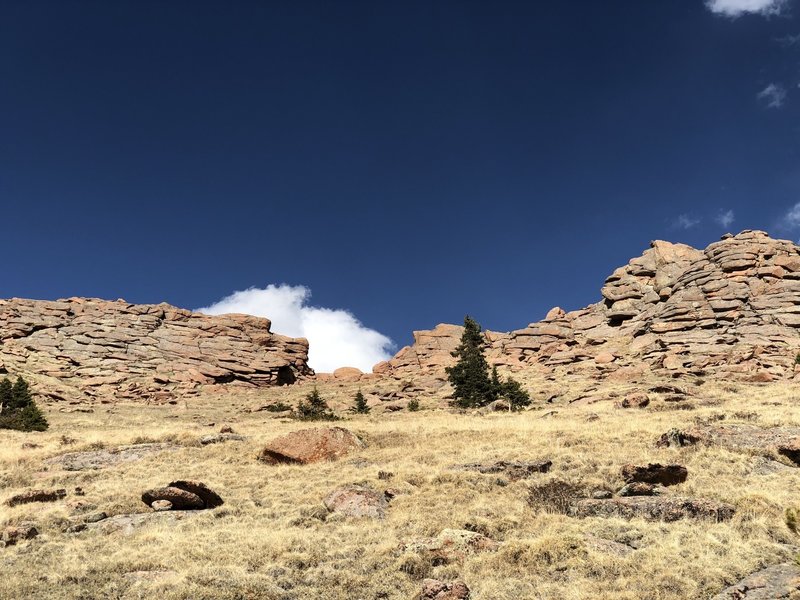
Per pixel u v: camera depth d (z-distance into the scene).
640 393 38.91
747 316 74.75
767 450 21.97
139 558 15.53
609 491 19.02
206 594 12.98
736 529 15.41
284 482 23.83
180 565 14.98
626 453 23.28
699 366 62.09
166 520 19.28
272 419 56.19
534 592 12.56
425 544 15.22
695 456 21.69
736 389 43.78
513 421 36.12
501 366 84.94
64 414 60.16
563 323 101.19
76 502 20.83
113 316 107.88
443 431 33.25
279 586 13.77
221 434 34.66
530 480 20.98
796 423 26.45
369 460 26.67
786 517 14.67
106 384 86.75
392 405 63.78
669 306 83.38
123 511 20.52
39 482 25.34
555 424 32.69
